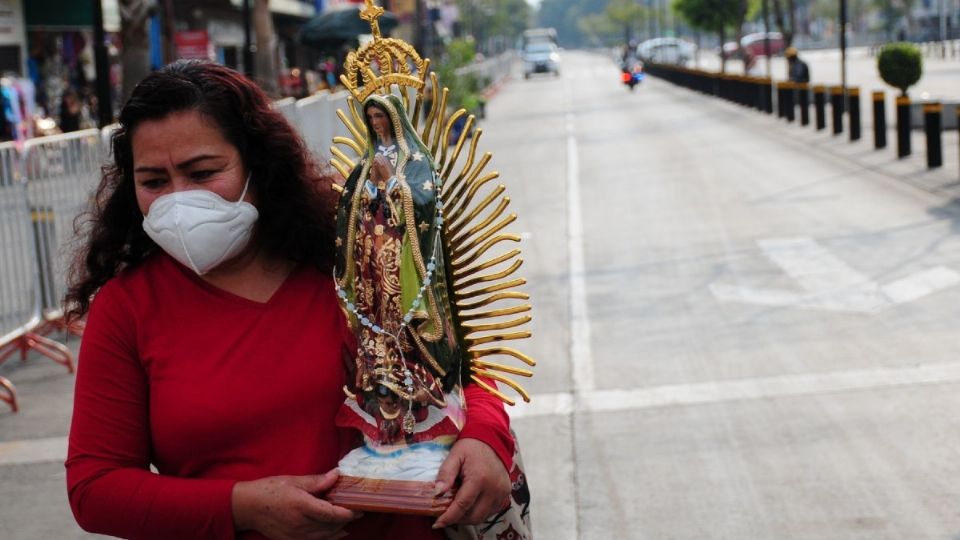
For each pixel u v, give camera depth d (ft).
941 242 35.68
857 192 47.73
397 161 7.09
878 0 282.36
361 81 7.85
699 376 23.65
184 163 7.27
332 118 58.18
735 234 39.63
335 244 7.63
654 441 20.17
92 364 7.47
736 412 21.36
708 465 18.94
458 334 7.69
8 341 27.30
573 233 42.19
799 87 83.82
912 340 25.08
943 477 17.85
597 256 37.47
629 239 40.19
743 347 25.48
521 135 89.76
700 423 20.90
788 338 25.96
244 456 7.41
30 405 24.85
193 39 69.92
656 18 374.02
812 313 27.99
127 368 7.50
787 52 95.66
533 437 20.77
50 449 21.91
